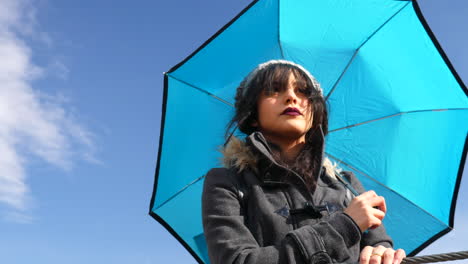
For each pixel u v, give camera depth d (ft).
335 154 10.52
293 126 7.36
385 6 10.84
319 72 10.80
